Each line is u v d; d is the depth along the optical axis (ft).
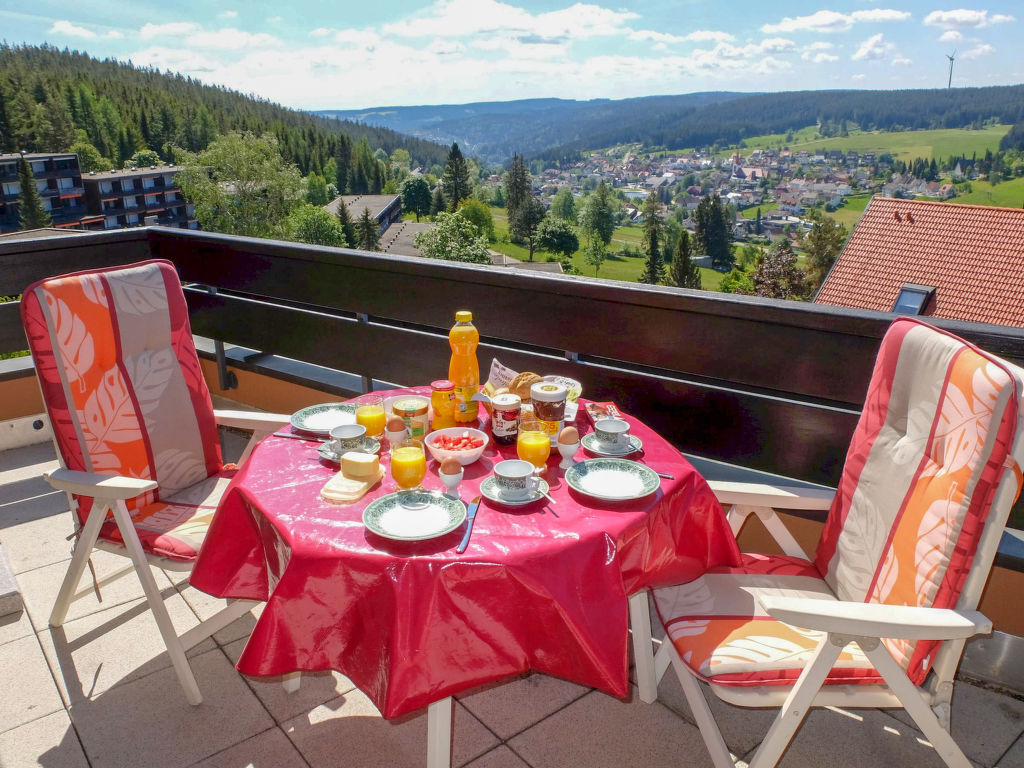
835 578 5.46
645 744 5.72
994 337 5.70
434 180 395.75
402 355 10.31
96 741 5.68
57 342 6.28
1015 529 6.65
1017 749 5.72
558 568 4.18
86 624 7.19
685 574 5.25
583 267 299.79
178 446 7.30
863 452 5.39
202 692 6.24
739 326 7.50
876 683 4.54
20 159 220.23
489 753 5.60
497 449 5.81
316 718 5.94
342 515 4.66
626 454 5.59
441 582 4.02
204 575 5.13
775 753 4.43
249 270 11.56
